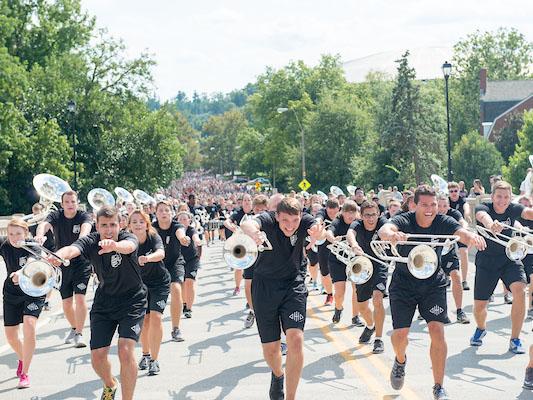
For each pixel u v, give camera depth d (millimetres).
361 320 11773
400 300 7266
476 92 102312
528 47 106938
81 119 56219
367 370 8570
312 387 7859
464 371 8375
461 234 7090
